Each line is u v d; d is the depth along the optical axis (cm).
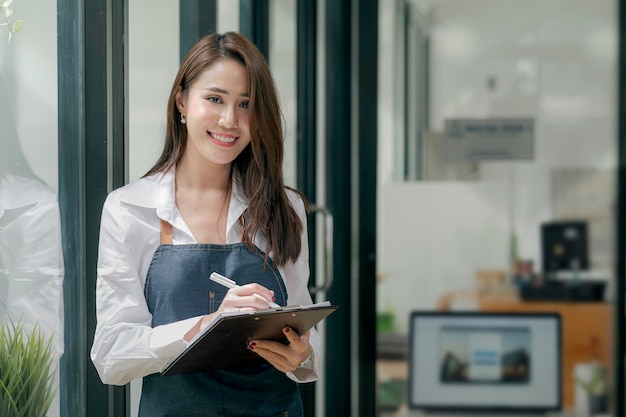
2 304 196
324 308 190
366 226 490
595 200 484
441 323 491
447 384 493
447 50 487
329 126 468
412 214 489
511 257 488
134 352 190
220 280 194
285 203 215
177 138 213
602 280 486
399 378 492
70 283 221
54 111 213
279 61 379
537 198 487
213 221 211
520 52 484
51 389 213
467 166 488
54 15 212
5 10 195
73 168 221
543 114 485
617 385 487
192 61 208
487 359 491
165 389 199
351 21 482
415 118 488
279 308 184
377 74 487
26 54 203
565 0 482
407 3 487
